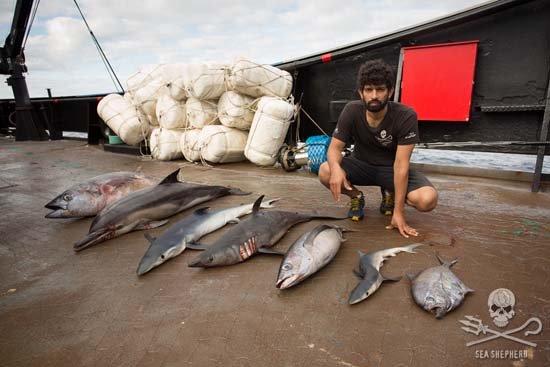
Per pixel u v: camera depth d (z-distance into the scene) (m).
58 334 2.09
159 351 1.91
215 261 2.68
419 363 1.76
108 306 2.34
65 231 3.69
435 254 2.84
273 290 2.42
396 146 3.16
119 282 2.63
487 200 4.23
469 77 5.02
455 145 5.09
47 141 12.19
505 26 4.82
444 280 2.26
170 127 7.34
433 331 1.97
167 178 4.04
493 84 5.02
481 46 5.02
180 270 2.77
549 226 3.35
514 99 4.91
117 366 1.83
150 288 2.53
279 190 4.86
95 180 4.14
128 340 2.01
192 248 3.03
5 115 14.86
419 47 5.31
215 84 6.51
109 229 3.36
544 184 4.89
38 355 1.93
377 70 2.69
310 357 1.82
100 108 8.42
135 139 8.29
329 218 3.64
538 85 4.73
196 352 1.89
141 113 8.11
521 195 4.40
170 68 7.03
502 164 8.09
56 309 2.34
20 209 4.45
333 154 3.28
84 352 1.94
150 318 2.19
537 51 4.68
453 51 5.08
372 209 3.97
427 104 5.33
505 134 5.05
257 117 6.16
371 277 2.38
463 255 2.81
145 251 3.14
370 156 3.36
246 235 2.88
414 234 3.15
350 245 3.05
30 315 2.29
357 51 6.00
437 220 3.57
